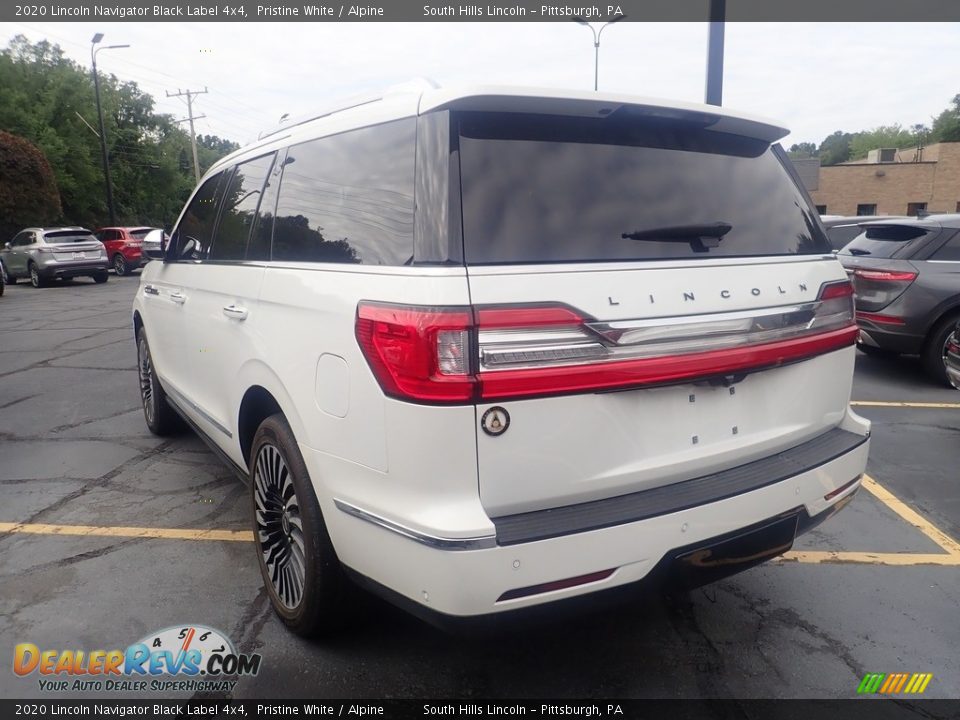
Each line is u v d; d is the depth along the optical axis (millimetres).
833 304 2691
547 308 2010
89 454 5000
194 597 3123
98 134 42500
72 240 21172
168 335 4379
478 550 1933
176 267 4180
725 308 2312
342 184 2566
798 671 2635
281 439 2660
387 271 2162
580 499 2145
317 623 2666
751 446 2477
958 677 2604
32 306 15273
